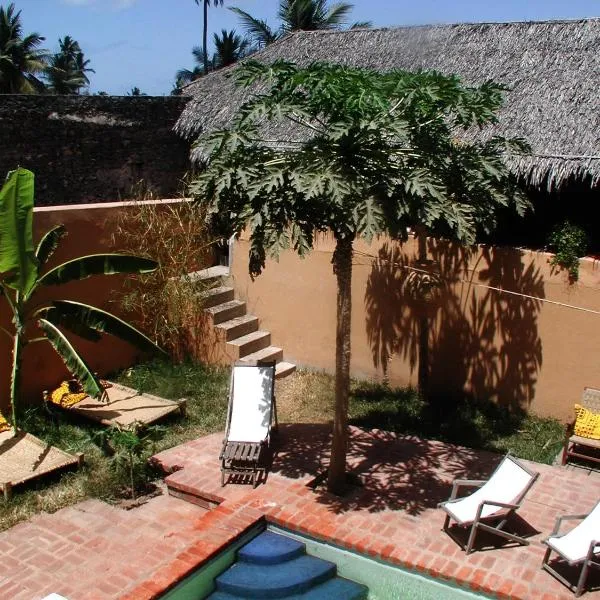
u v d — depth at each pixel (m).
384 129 7.04
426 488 8.41
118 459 8.59
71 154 14.09
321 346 12.36
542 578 6.70
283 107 7.13
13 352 10.19
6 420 10.12
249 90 14.54
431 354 11.27
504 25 12.90
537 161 10.23
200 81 16.12
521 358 10.43
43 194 13.79
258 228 7.16
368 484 8.48
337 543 7.34
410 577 6.97
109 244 11.62
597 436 8.79
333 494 8.23
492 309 10.55
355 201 6.88
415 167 7.35
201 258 13.21
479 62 12.42
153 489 8.66
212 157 7.66
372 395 11.48
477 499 7.48
